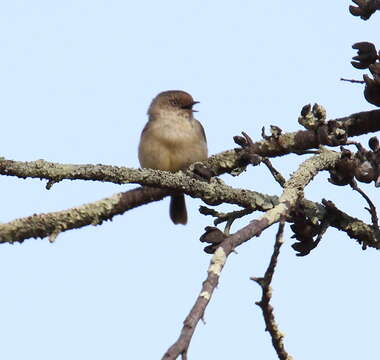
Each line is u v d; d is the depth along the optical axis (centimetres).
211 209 862
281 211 687
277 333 686
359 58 905
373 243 883
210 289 564
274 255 614
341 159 845
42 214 788
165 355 491
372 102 899
